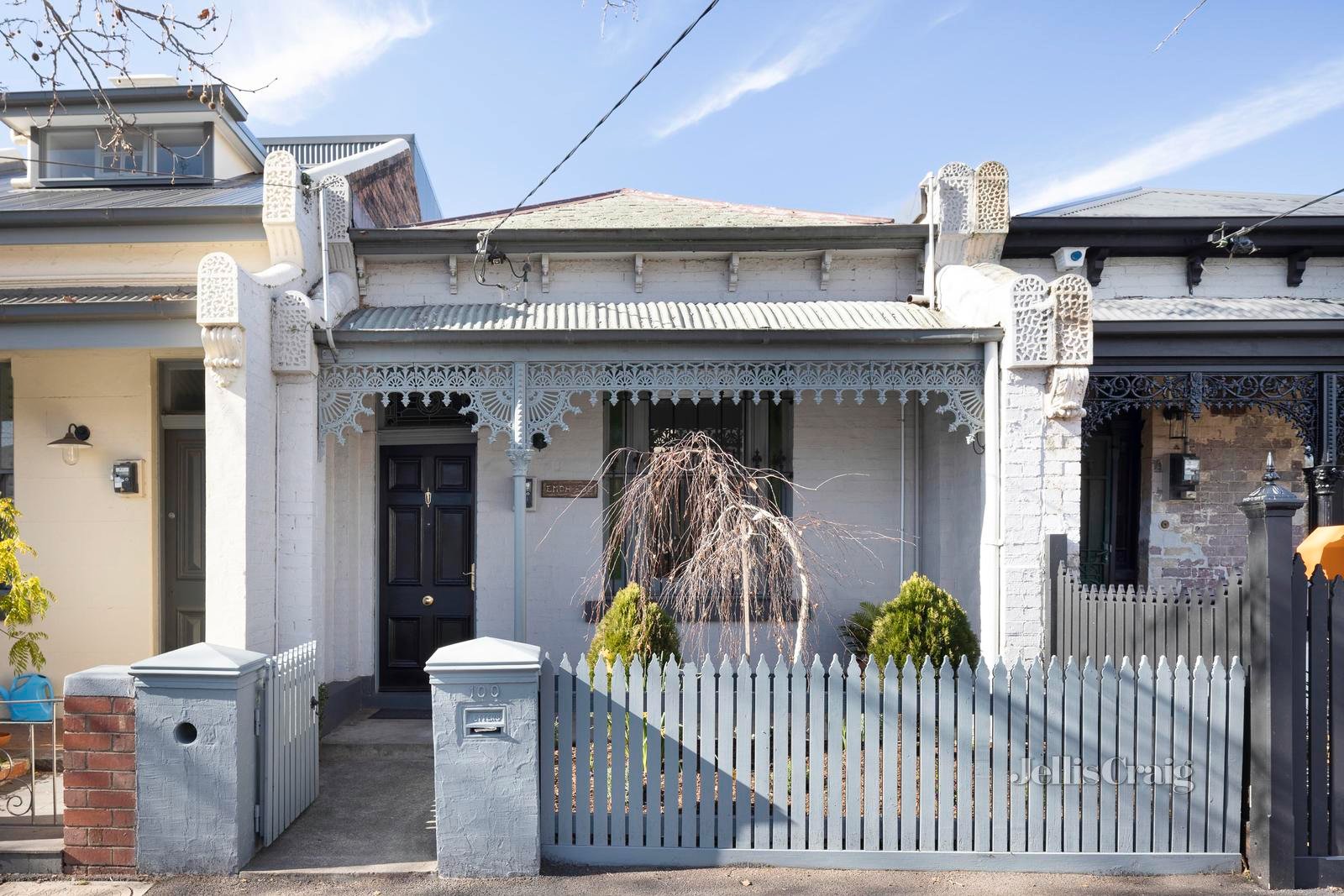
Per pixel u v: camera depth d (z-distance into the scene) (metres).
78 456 7.86
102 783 4.62
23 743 6.91
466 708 4.64
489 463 8.65
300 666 5.57
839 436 8.80
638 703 4.78
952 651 5.61
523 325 7.44
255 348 6.41
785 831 4.77
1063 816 4.79
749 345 6.93
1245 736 4.77
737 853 4.75
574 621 8.59
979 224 7.97
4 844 4.66
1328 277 8.55
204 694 4.63
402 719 7.95
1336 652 4.59
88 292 7.14
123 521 7.84
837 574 8.66
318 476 7.00
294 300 6.72
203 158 9.52
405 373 7.02
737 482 7.05
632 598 5.98
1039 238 8.35
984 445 6.98
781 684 4.79
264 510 6.55
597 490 8.64
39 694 7.29
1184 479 8.43
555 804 5.17
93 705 4.64
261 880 4.55
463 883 4.55
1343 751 4.57
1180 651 5.50
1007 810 4.81
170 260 7.82
